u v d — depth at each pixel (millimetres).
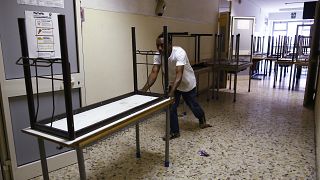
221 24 6125
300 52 7043
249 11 8664
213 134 3191
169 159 2527
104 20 2941
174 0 4344
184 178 2186
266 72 8219
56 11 2158
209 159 2520
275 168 2334
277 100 4984
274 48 9086
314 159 2502
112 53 3119
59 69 2242
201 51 5617
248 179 2158
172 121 3004
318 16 4355
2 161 2043
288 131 3285
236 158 2533
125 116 1716
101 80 3002
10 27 1927
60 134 1385
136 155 2584
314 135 3133
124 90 3389
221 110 4293
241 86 6508
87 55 2771
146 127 3455
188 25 4906
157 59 2686
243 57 6938
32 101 1507
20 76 2025
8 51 1938
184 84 3039
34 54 2051
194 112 3277
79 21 2314
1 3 1865
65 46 1229
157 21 3957
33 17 2021
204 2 5453
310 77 4500
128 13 3318
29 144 2174
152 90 3906
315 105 4020
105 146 2842
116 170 2328
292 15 11703
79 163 1370
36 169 2195
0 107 1957
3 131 2006
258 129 3361
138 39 3566
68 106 1293
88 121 1572
